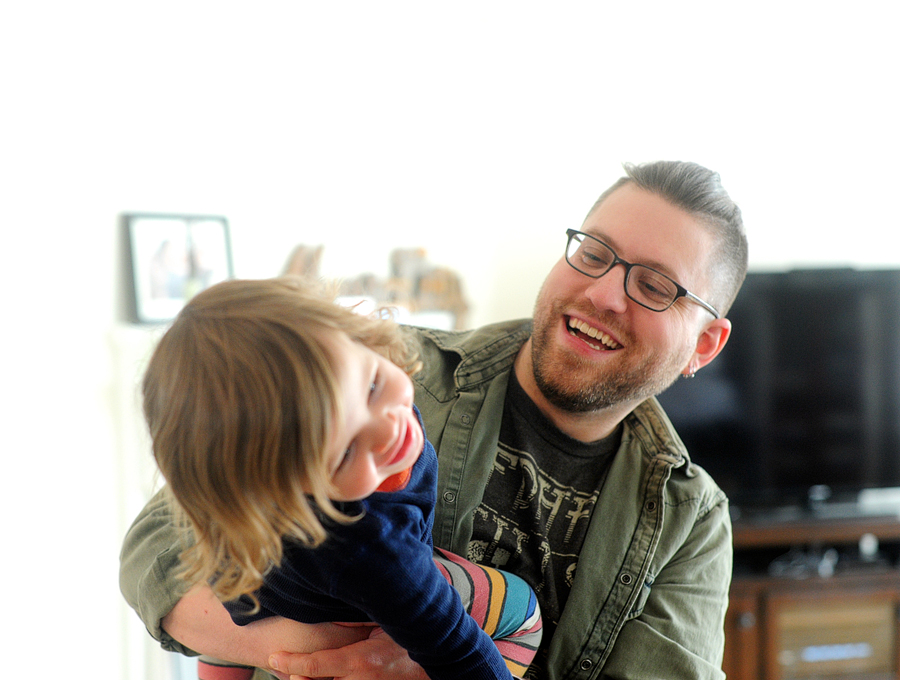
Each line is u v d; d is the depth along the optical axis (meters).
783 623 2.67
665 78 3.20
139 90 2.27
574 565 0.98
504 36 3.16
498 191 3.24
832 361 2.84
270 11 2.58
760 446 2.83
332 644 0.75
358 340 0.63
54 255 2.04
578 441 1.01
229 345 0.59
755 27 3.14
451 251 3.13
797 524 2.71
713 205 1.00
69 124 2.08
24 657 1.94
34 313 1.98
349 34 2.80
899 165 3.18
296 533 0.59
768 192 3.17
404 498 0.68
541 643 0.96
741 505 2.86
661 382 0.98
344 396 0.58
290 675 0.74
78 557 2.11
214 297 0.63
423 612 0.63
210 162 2.46
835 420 2.85
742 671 2.63
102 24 2.16
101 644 2.18
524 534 0.97
